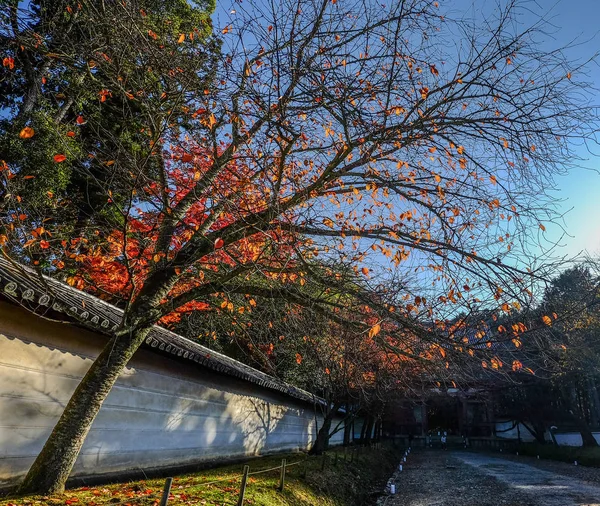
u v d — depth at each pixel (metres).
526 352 6.71
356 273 7.22
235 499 7.94
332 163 6.95
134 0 6.83
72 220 10.34
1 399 6.97
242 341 17.14
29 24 6.91
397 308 6.78
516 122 6.98
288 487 10.62
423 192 7.38
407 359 9.02
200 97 6.75
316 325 8.84
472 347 6.33
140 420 9.84
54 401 7.85
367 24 7.01
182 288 11.34
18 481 7.09
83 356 8.50
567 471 26.97
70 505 5.57
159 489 7.70
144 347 9.77
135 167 6.17
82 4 7.12
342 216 8.16
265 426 17.16
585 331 20.66
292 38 6.63
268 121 6.27
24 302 6.88
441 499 16.78
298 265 6.86
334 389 17.31
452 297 6.52
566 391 36.81
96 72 8.54
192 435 11.80
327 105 6.61
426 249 6.93
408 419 60.03
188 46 7.50
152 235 8.27
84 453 8.29
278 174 6.44
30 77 9.36
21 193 9.47
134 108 8.58
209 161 8.37
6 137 9.97
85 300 8.87
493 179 7.06
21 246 6.56
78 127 10.79
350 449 25.78
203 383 12.48
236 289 7.58
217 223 10.09
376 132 6.88
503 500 16.52
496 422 55.59
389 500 16.58
